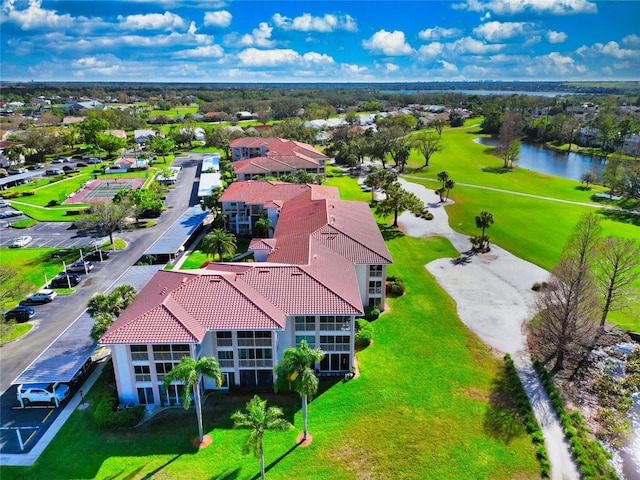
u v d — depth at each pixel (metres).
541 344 48.09
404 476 32.50
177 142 174.50
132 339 36.75
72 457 34.12
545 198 106.06
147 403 39.75
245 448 30.08
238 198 80.44
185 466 33.25
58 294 58.78
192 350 37.50
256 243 57.75
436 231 83.56
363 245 54.91
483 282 62.66
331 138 181.12
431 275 64.94
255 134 170.38
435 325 52.00
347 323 42.31
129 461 33.72
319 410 38.84
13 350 47.22
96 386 42.16
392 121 195.38
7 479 32.09
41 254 71.88
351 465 33.41
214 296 41.25
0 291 51.62
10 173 125.62
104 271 65.62
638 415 39.28
